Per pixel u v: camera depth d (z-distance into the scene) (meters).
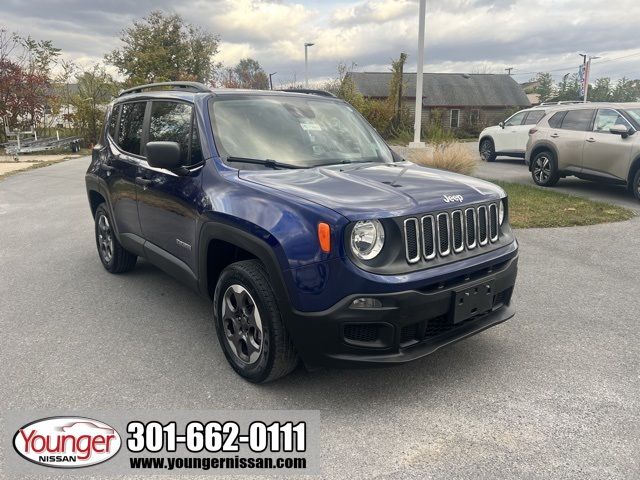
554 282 5.28
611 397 3.16
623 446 2.70
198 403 3.14
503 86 47.53
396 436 2.81
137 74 37.31
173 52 38.50
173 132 4.13
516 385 3.31
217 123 3.82
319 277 2.81
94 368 3.56
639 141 9.32
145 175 4.35
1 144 23.92
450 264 3.04
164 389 3.29
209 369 3.54
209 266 3.65
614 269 5.69
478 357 3.70
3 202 10.36
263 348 3.16
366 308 2.78
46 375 3.46
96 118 27.94
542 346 3.87
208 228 3.44
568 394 3.20
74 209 9.49
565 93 57.00
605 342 3.93
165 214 4.09
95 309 4.63
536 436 2.79
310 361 2.98
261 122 3.97
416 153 11.77
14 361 3.65
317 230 2.81
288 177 3.40
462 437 2.79
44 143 23.11
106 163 5.20
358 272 2.75
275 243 2.95
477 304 3.15
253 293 3.15
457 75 47.88
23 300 4.85
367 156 4.16
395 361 2.86
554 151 10.82
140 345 3.91
